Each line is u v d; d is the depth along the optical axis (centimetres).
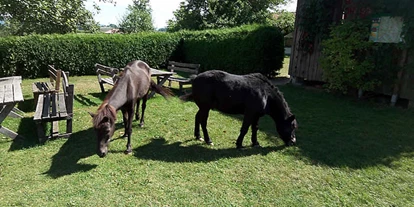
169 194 290
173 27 2966
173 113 587
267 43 985
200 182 315
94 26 1380
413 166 355
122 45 1242
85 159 367
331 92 772
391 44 621
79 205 269
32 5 810
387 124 514
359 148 409
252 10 2591
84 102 680
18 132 466
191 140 441
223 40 1141
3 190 293
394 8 601
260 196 289
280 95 397
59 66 1125
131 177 323
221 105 391
